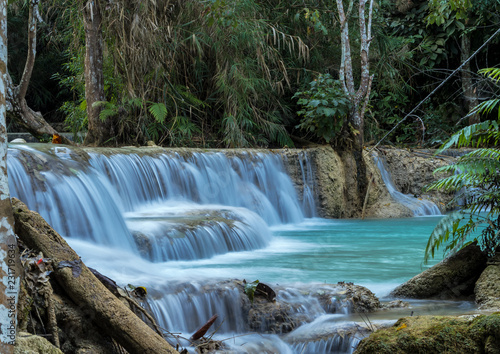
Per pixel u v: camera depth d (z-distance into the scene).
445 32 17.91
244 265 6.17
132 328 3.25
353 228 10.20
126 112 11.38
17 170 6.34
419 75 18.88
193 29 12.55
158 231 6.41
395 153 13.86
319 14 13.80
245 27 12.45
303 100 12.39
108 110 10.77
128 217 7.31
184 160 9.48
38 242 3.46
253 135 13.30
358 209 12.42
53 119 18.86
